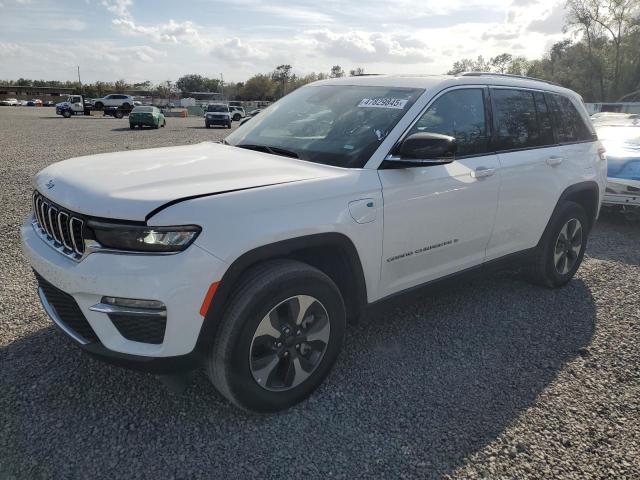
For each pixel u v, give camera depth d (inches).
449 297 183.9
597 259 233.0
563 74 1795.0
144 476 96.5
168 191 102.1
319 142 137.4
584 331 161.0
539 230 176.6
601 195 201.6
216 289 99.4
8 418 110.0
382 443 107.7
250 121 172.1
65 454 100.8
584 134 196.2
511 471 101.7
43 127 1098.7
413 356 142.3
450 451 106.2
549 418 118.0
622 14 1596.9
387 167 127.6
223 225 99.3
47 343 139.9
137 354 98.7
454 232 144.7
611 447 109.7
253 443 106.0
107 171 116.9
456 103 147.5
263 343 109.0
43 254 110.3
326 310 116.7
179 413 114.2
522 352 146.9
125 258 95.9
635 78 1626.5
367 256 123.8
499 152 158.6
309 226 110.0
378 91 148.9
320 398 121.6
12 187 351.9
